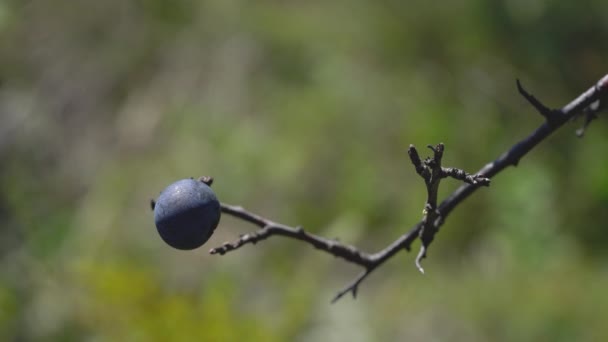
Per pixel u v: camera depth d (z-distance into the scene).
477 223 11.73
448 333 10.21
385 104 12.88
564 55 13.80
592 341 10.05
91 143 13.45
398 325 10.17
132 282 9.12
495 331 10.30
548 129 4.66
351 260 4.92
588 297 10.55
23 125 13.71
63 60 14.57
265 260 10.76
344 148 12.45
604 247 11.62
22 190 12.10
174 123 13.18
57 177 13.02
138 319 8.84
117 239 11.41
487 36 13.92
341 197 12.01
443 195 11.92
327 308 9.96
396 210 11.80
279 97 13.18
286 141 12.56
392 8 14.21
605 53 13.83
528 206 11.68
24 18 15.27
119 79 14.12
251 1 14.58
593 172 12.22
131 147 13.07
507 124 13.00
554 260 11.25
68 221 11.64
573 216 11.91
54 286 9.42
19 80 14.55
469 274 11.09
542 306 10.46
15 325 9.20
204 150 12.68
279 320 9.53
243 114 13.03
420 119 12.65
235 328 8.81
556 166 12.38
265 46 13.84
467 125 12.77
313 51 13.71
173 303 8.85
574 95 13.52
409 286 10.75
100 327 8.92
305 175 12.22
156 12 14.70
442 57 13.70
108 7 14.97
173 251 11.02
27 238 10.97
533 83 13.47
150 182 12.38
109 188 12.38
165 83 13.85
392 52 13.69
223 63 13.77
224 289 9.21
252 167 12.40
